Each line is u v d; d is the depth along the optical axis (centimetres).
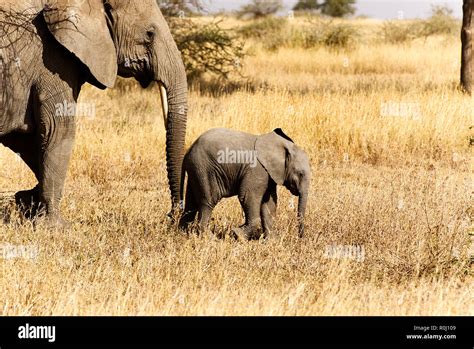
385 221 1198
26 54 1144
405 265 1070
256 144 1149
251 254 1082
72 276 975
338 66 3922
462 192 1374
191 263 1033
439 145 1880
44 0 1156
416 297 974
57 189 1191
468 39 2472
